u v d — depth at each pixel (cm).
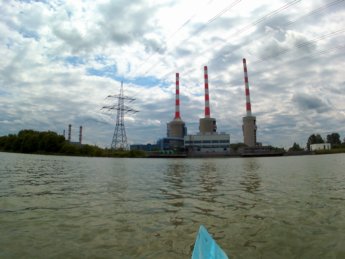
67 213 1098
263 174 3166
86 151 12506
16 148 12812
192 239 779
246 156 15075
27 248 703
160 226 916
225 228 894
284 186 1989
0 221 968
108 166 4712
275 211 1151
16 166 4019
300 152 15900
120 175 2962
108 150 13375
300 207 1229
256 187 1956
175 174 3238
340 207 1222
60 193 1617
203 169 4269
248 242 758
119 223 950
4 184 1988
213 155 15000
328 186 1955
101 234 823
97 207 1222
